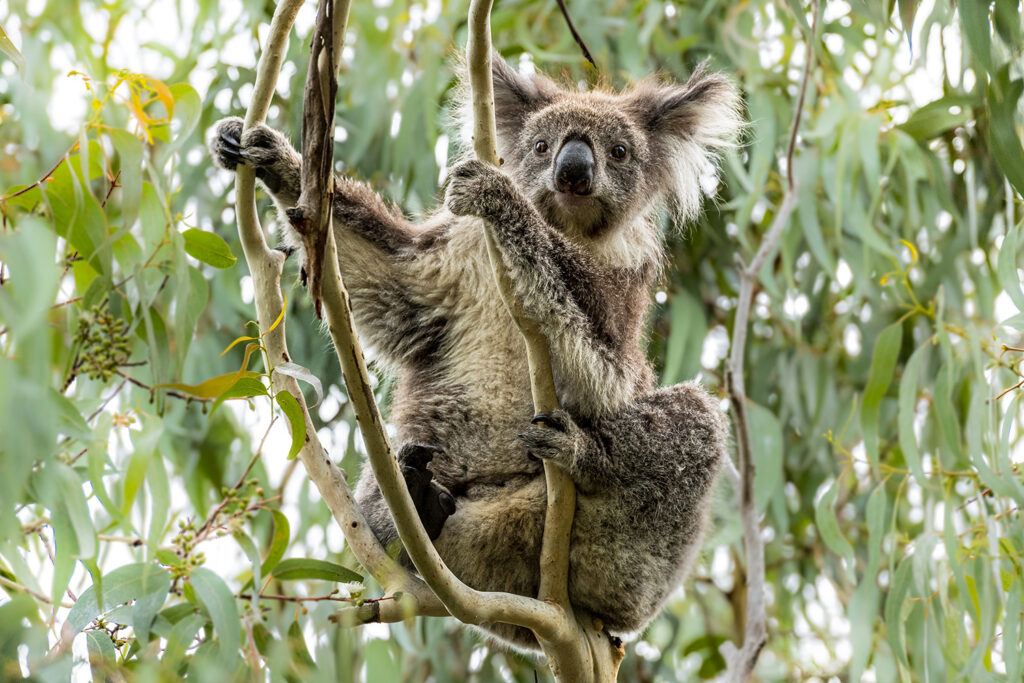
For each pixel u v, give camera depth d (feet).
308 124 19.21
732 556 46.06
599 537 26.76
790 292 40.01
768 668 44.27
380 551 24.17
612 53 43.98
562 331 26.00
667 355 41.29
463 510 26.55
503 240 25.23
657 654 43.21
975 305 41.45
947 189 40.24
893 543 33.37
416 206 39.60
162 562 23.11
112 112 26.08
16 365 17.80
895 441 42.01
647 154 33.09
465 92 33.88
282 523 24.40
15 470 17.19
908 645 33.94
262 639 23.62
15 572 20.15
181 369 23.61
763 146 39.83
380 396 34.01
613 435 27.20
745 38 42.29
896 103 42.04
